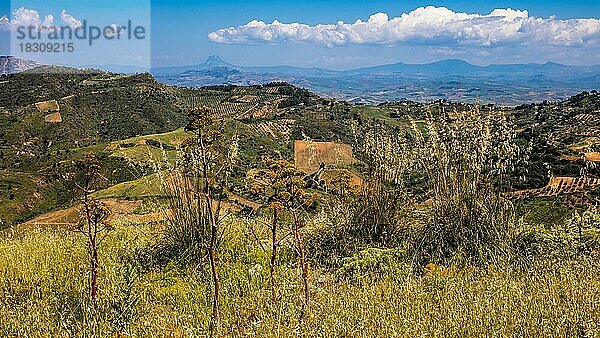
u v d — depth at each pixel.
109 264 7.36
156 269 7.25
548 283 5.80
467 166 7.79
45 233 11.06
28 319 5.38
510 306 5.02
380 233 7.89
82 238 9.31
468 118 7.95
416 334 4.43
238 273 6.82
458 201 7.56
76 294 6.12
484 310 4.95
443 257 7.32
